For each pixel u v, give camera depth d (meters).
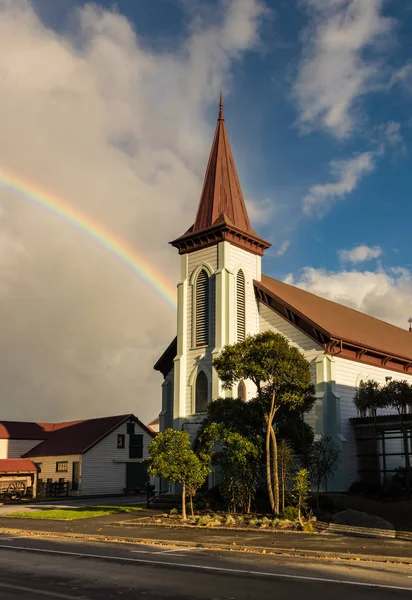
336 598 12.47
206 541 22.30
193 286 43.41
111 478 60.03
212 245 42.94
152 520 30.72
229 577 15.01
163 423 45.62
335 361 38.66
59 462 60.59
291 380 30.62
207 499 34.66
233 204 44.66
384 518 27.75
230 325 40.72
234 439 30.59
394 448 41.44
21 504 47.47
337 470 36.09
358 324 49.12
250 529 26.05
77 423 68.00
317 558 18.31
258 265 44.53
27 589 13.58
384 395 35.72
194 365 42.03
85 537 24.59
